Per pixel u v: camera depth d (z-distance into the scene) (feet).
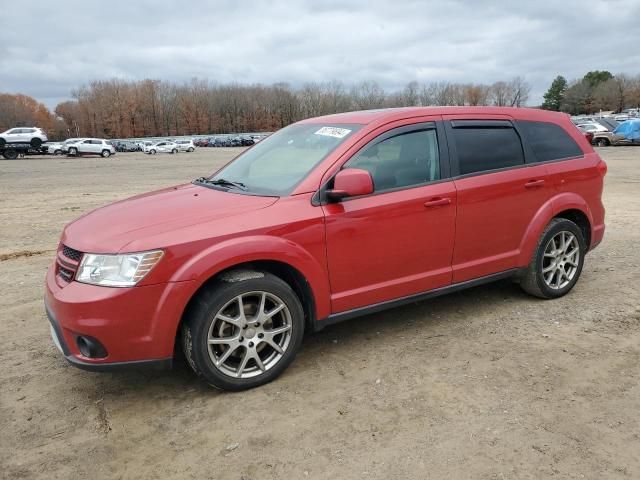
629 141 108.78
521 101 366.02
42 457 9.37
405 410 10.41
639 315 14.69
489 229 14.28
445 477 8.51
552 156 15.79
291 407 10.68
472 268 14.17
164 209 11.68
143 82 410.11
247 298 11.25
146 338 10.25
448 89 352.69
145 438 9.86
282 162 13.29
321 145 13.00
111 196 48.26
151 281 10.12
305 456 9.16
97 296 9.96
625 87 373.40
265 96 401.49
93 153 152.87
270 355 11.71
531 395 10.78
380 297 12.80
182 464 9.10
